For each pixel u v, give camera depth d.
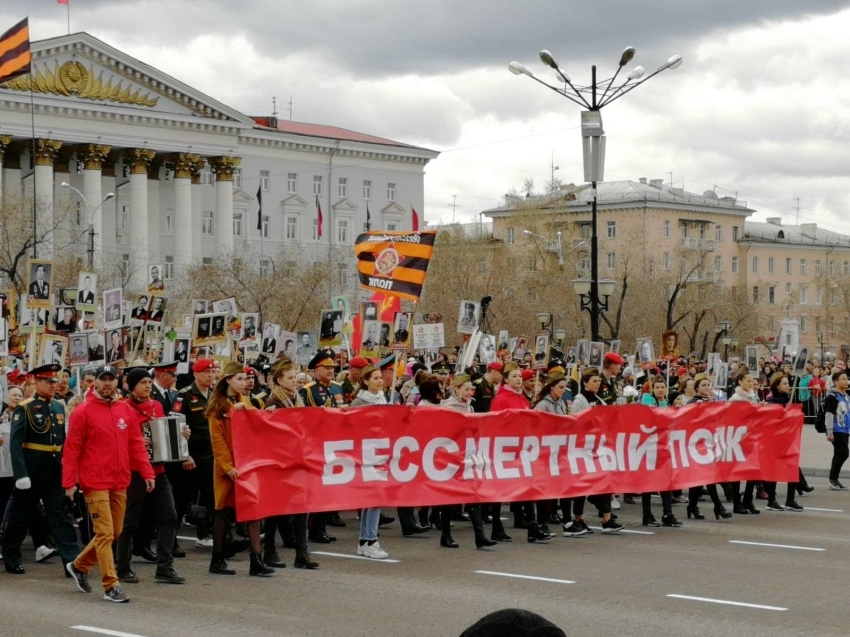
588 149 28.53
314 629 10.14
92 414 11.55
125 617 10.70
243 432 12.82
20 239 63.25
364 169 100.38
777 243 126.69
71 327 22.36
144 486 12.30
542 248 79.19
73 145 80.00
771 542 15.38
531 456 15.52
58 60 77.75
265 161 94.31
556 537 15.92
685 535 16.09
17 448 12.40
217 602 11.35
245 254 90.00
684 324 83.81
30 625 10.34
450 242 74.12
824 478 24.53
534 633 3.12
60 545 12.66
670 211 115.19
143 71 81.00
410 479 14.41
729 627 10.28
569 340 72.44
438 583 12.34
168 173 87.38
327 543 15.38
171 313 69.56
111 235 82.81
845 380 22.08
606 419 16.34
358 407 13.92
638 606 11.15
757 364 37.41
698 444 17.66
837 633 10.12
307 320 70.94
